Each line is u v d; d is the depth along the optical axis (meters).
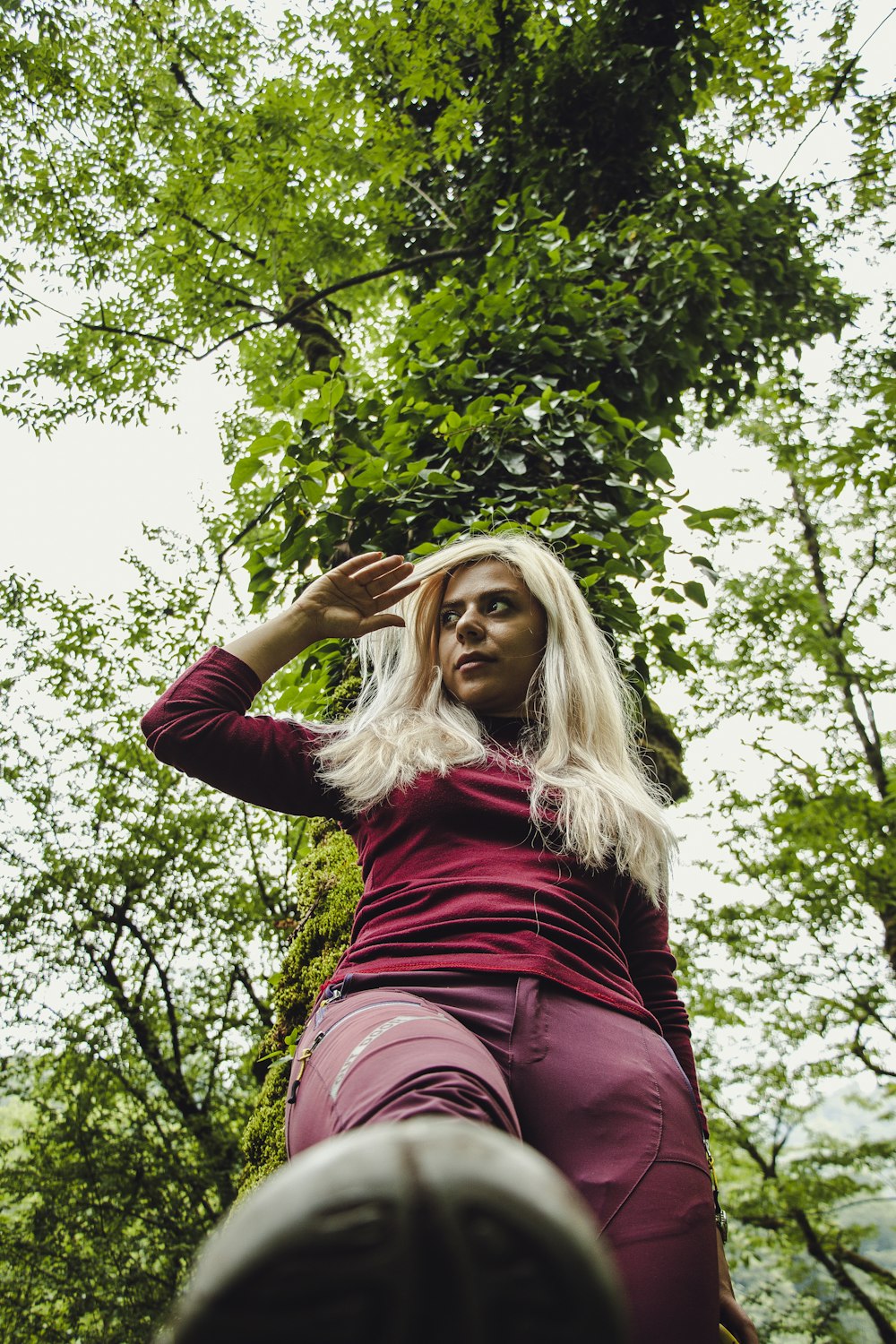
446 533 2.96
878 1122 12.15
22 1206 9.83
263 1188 0.42
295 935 2.55
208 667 1.51
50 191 7.43
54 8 7.06
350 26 6.60
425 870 1.31
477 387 3.70
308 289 7.89
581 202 5.83
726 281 5.71
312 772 1.49
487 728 1.63
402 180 6.53
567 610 1.71
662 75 5.96
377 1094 0.78
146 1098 10.52
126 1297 8.98
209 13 7.27
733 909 12.03
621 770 1.60
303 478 3.05
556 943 1.19
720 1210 1.45
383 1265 0.37
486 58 6.34
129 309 7.92
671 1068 1.19
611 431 3.55
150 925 11.12
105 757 11.26
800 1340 12.21
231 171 7.34
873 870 10.05
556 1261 0.39
